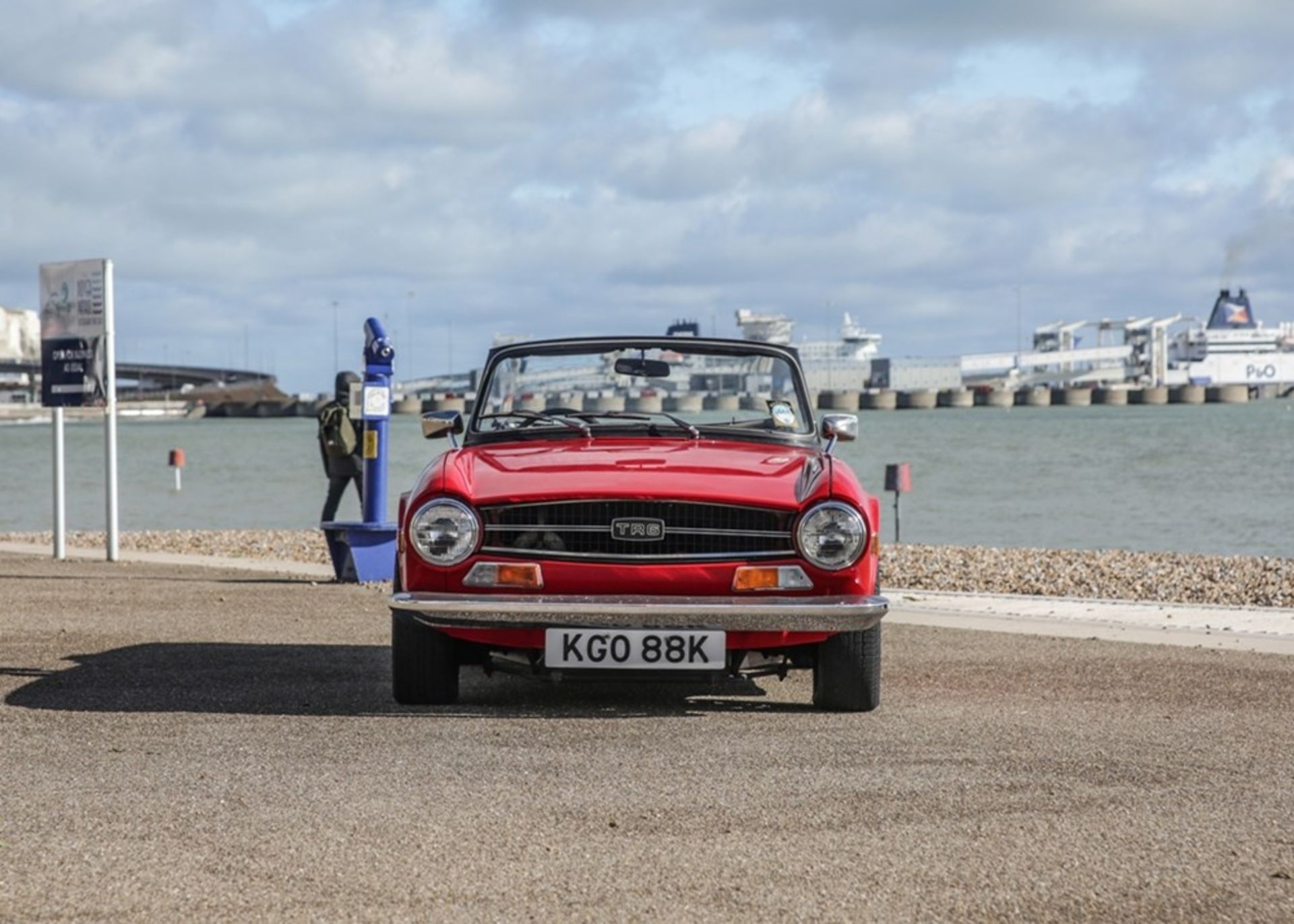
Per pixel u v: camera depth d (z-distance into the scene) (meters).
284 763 6.50
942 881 4.83
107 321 18.39
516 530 7.59
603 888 4.71
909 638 11.44
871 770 6.46
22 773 6.27
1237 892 4.73
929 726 7.55
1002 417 163.38
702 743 7.02
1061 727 7.57
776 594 7.59
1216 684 9.09
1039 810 5.77
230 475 57.47
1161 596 16.33
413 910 4.49
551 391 9.35
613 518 7.57
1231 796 6.02
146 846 5.14
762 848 5.19
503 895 4.64
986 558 21.09
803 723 7.61
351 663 9.74
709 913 4.49
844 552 7.57
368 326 15.72
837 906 4.57
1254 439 83.50
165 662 9.71
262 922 4.37
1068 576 18.36
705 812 5.68
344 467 17.25
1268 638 11.45
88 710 7.85
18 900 4.56
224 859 5.00
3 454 86.62
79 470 63.28
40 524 32.53
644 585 7.54
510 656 7.89
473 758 6.63
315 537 25.38
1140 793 6.05
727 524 7.64
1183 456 64.25
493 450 8.45
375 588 15.06
